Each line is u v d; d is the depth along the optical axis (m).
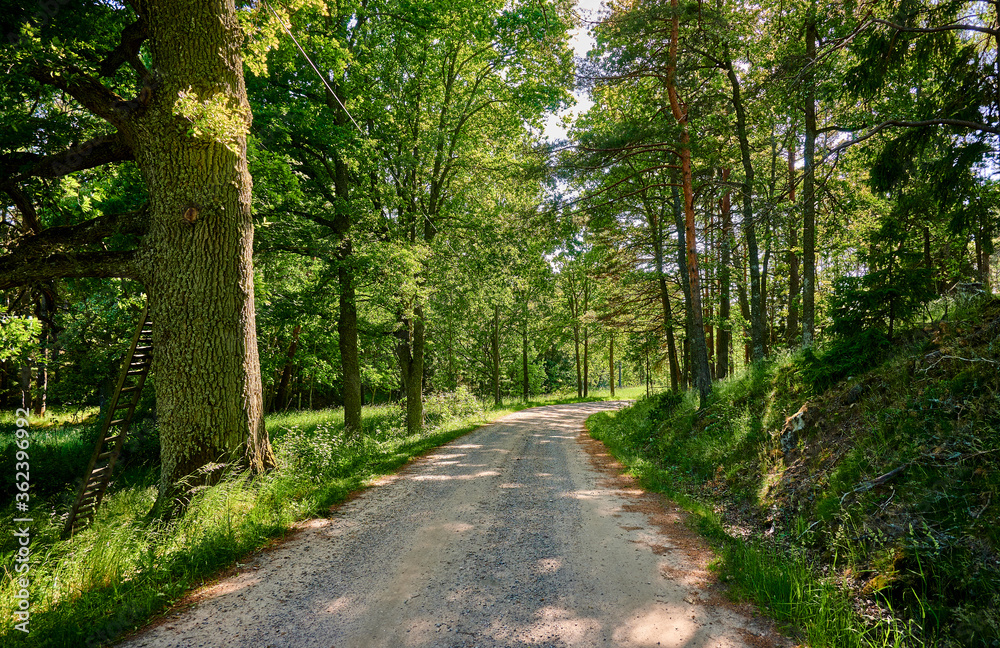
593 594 4.00
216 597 3.96
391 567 4.56
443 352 27.17
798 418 7.36
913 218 8.07
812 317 12.07
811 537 4.99
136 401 7.43
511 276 18.94
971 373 5.32
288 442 8.75
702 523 5.92
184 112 5.57
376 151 13.78
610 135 12.05
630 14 11.20
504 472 9.23
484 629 3.41
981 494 4.09
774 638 3.35
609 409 29.69
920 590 3.68
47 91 7.63
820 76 9.20
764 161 18.12
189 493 6.09
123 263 6.77
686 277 16.53
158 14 6.29
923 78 8.41
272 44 7.86
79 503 6.46
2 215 9.80
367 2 13.54
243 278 6.91
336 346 23.23
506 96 15.89
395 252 13.06
